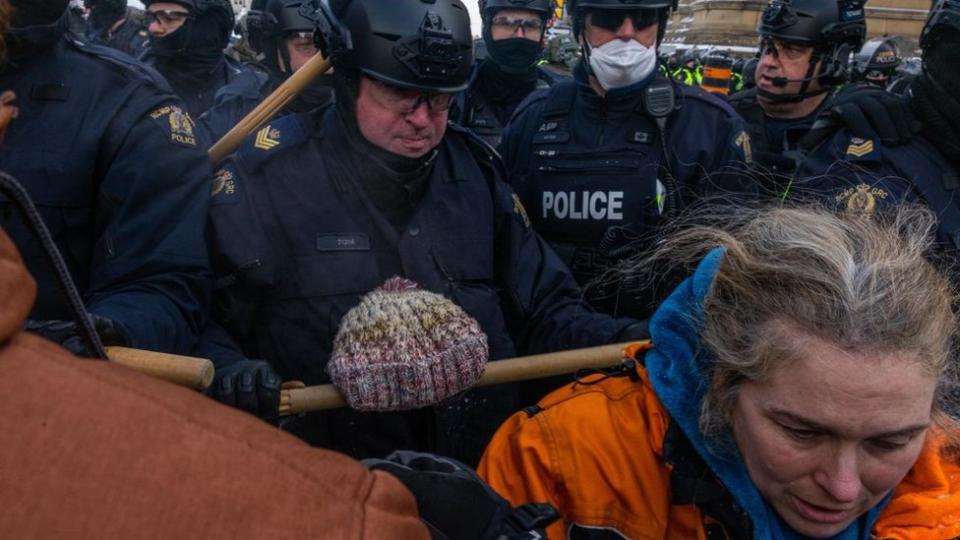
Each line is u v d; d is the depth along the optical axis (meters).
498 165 1.82
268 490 0.46
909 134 1.87
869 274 0.83
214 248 1.52
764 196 2.18
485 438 1.60
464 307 1.57
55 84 1.45
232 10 3.30
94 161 1.46
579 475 1.09
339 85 1.53
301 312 1.53
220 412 0.49
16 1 1.34
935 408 0.96
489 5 3.28
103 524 0.43
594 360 1.39
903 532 1.01
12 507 0.42
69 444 0.44
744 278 0.90
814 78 2.86
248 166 1.54
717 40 13.46
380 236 1.56
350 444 1.52
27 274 0.48
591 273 2.22
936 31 1.81
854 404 0.81
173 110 1.55
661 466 1.07
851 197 1.83
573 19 2.30
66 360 0.48
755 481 0.94
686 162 2.19
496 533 0.75
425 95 1.47
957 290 1.11
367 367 1.22
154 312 1.29
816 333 0.82
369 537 0.48
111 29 4.96
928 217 1.26
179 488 0.45
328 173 1.55
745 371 0.88
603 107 2.25
